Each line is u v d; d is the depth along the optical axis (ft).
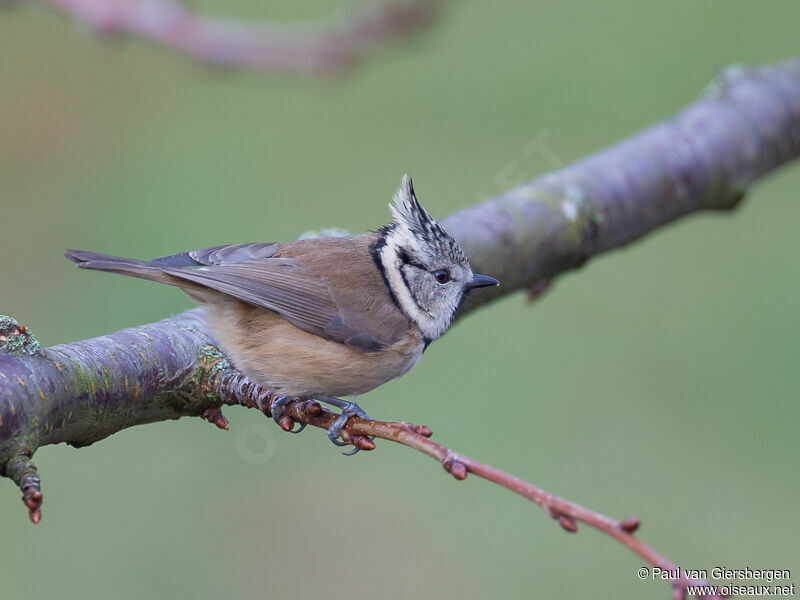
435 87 46.96
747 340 40.65
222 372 23.49
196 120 47.85
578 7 47.50
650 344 40.75
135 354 22.49
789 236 44.14
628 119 45.32
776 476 36.58
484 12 46.98
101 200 44.60
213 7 46.34
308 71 22.75
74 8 23.49
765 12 46.78
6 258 42.39
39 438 20.03
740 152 33.53
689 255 43.70
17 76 47.80
